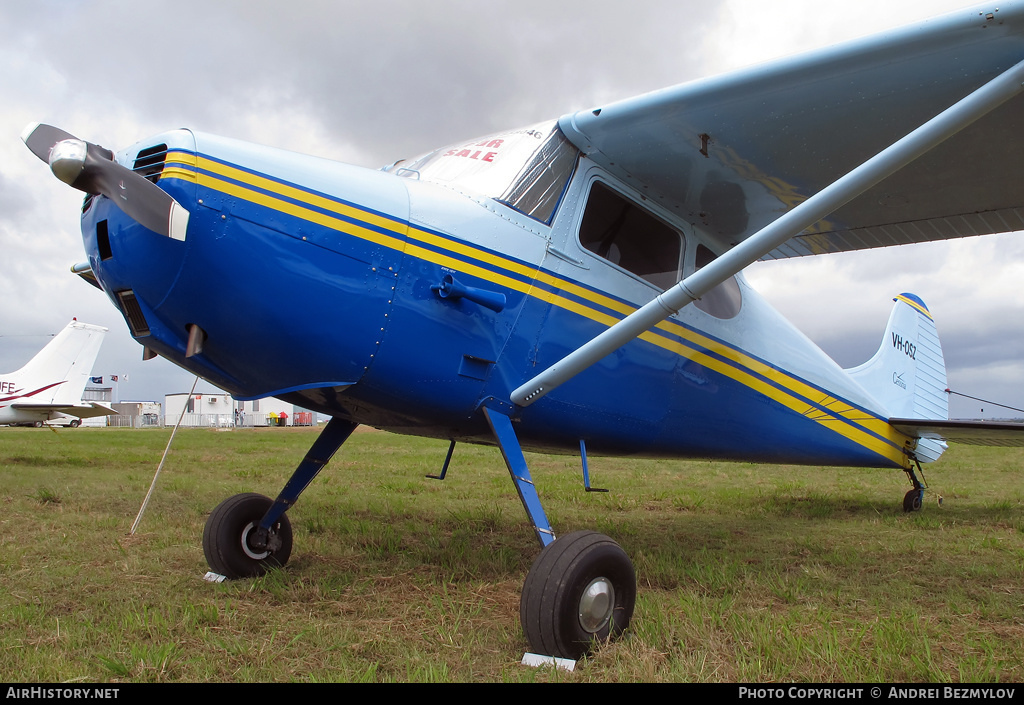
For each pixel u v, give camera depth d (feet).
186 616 8.43
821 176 11.51
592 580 7.80
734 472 35.68
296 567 11.78
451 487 25.35
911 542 14.69
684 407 12.70
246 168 7.88
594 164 11.22
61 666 6.94
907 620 8.71
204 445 57.77
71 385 77.36
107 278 7.97
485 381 9.57
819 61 9.00
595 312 10.87
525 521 17.60
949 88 9.29
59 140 8.29
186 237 7.39
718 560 12.86
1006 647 7.95
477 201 9.80
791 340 15.94
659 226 12.43
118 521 15.51
